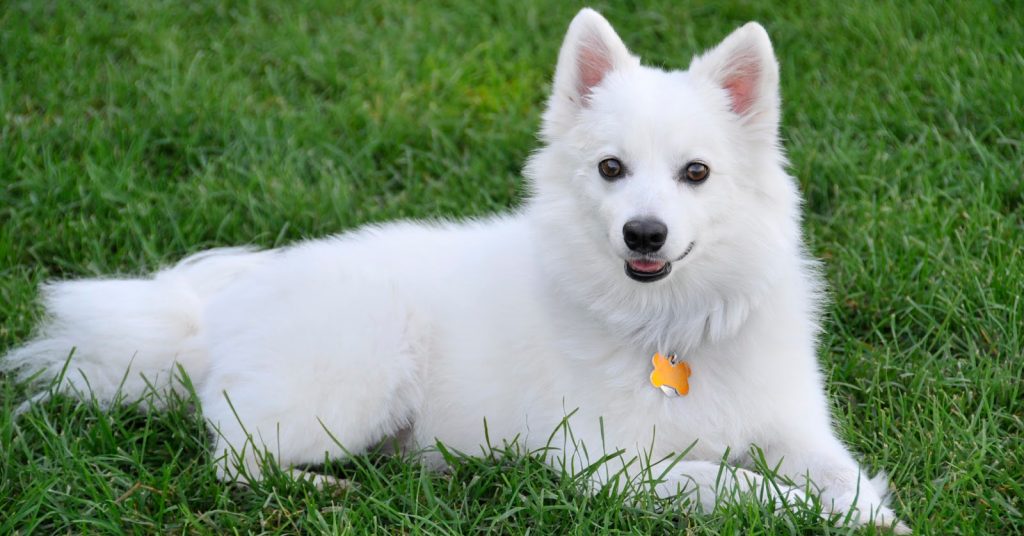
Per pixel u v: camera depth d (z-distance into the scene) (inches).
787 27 299.1
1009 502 149.6
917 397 175.5
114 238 225.3
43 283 209.6
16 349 189.3
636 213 143.3
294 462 167.0
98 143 249.0
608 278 153.5
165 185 244.8
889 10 296.5
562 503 147.6
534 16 314.8
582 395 156.6
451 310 169.9
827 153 244.1
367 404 166.2
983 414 171.3
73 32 302.4
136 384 182.5
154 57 295.4
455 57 295.4
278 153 252.1
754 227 151.6
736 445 155.5
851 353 191.0
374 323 165.8
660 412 153.3
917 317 198.8
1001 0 289.7
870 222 218.8
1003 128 246.4
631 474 152.9
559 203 156.0
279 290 172.1
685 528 142.8
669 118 147.5
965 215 215.2
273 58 299.1
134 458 164.4
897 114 254.5
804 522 141.2
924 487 152.3
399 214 234.2
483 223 191.2
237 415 163.3
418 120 269.1
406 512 152.1
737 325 152.9
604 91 155.6
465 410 168.2
